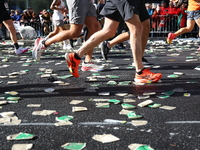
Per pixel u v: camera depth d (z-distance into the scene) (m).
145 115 2.41
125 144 1.85
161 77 3.82
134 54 3.59
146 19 4.01
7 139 1.94
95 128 2.14
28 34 14.70
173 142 1.87
